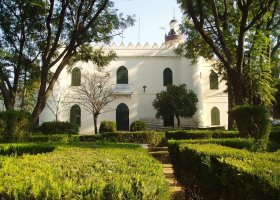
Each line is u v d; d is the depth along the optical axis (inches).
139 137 844.6
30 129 522.3
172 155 353.4
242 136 413.7
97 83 1290.6
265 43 485.7
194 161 229.9
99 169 138.6
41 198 93.0
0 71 598.2
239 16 547.5
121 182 104.8
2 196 95.2
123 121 1368.1
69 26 653.9
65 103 1325.0
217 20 491.5
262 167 139.9
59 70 591.5
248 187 128.3
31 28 641.6
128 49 1411.2
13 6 608.4
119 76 1400.1
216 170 180.2
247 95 502.9
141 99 1389.0
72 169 135.6
